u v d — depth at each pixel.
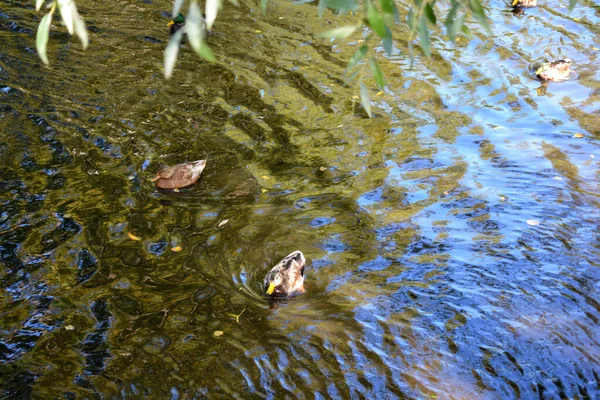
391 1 4.66
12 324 8.56
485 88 11.79
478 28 13.20
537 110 11.35
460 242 9.35
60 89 11.30
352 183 10.07
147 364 8.28
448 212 9.70
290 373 8.22
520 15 13.59
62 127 10.69
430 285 8.92
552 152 10.59
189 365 8.27
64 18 4.71
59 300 8.77
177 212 9.66
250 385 8.13
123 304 8.74
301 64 12.12
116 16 12.98
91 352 8.36
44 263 9.09
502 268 9.09
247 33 12.75
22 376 8.19
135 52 12.12
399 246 9.30
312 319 8.63
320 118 11.09
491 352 8.39
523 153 10.56
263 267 9.10
